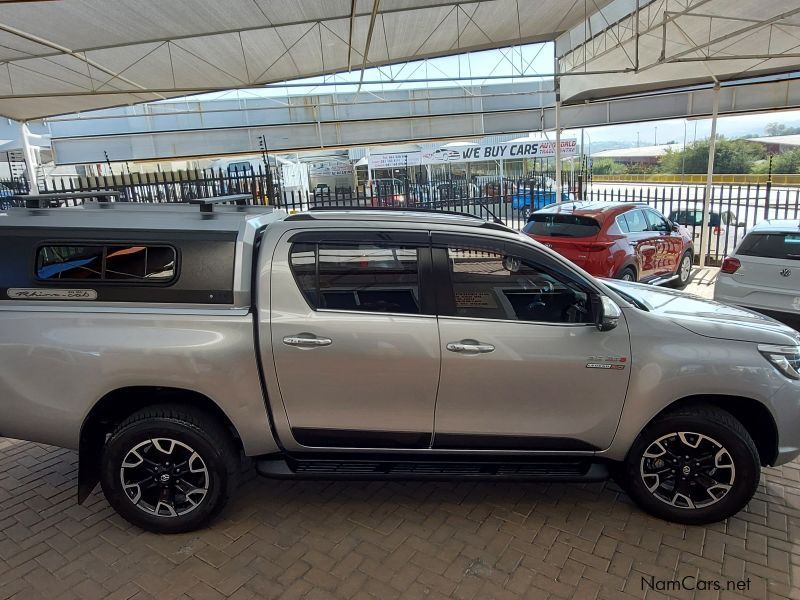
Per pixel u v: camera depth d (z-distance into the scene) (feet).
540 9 39.81
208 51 39.14
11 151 68.28
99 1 26.86
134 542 10.19
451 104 59.88
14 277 9.87
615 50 41.29
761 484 11.99
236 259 9.98
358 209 12.24
